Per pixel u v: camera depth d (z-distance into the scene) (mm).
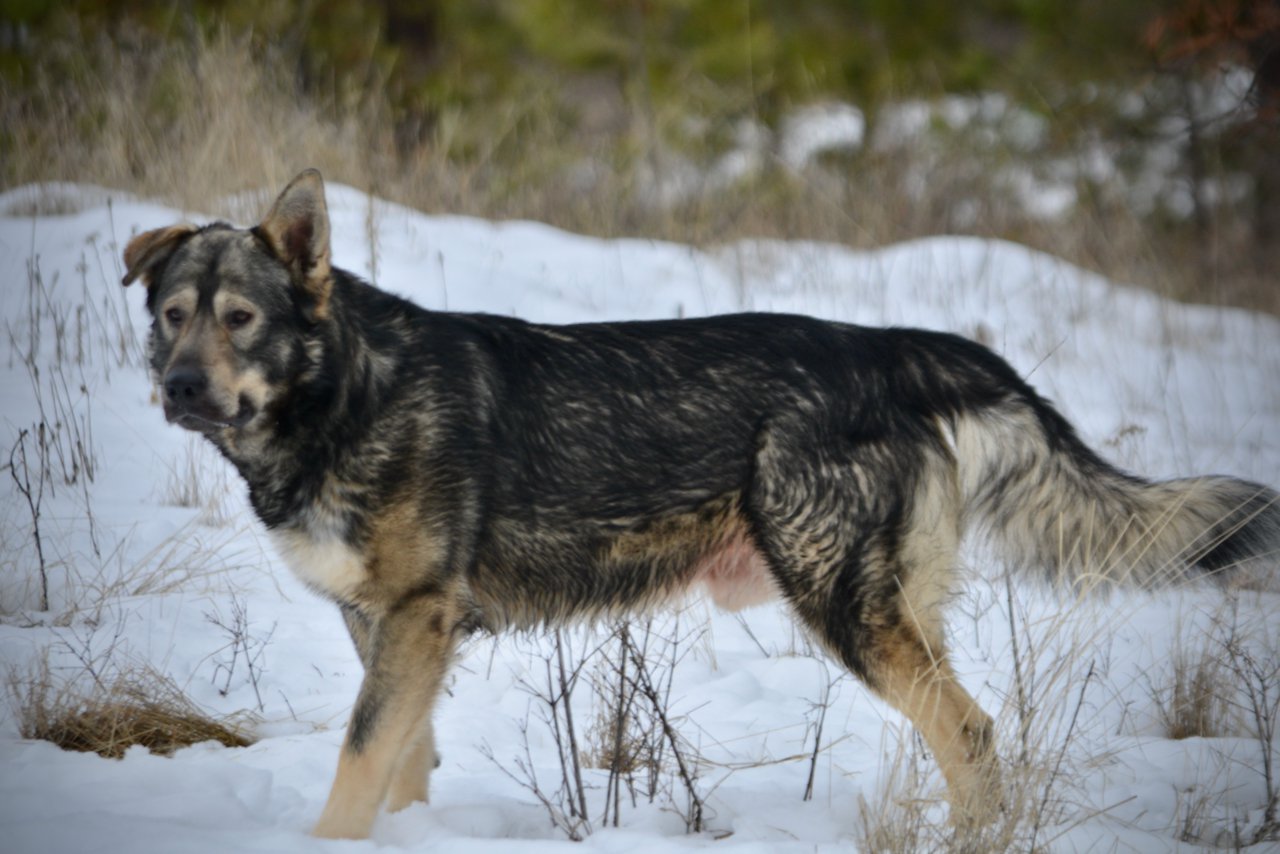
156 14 22641
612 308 16641
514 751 7727
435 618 6703
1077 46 28500
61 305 14734
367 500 6688
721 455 7117
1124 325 19094
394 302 7156
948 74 27953
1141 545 7434
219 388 6578
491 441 6922
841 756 7777
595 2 27000
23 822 5785
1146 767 7379
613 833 6227
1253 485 7406
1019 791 6113
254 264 6754
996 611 10109
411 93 24266
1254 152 26625
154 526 10797
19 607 9203
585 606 7277
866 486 7102
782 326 7414
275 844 5844
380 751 6418
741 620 10180
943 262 19922
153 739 7535
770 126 26750
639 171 23266
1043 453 7453
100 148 18422
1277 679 8195
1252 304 23281
